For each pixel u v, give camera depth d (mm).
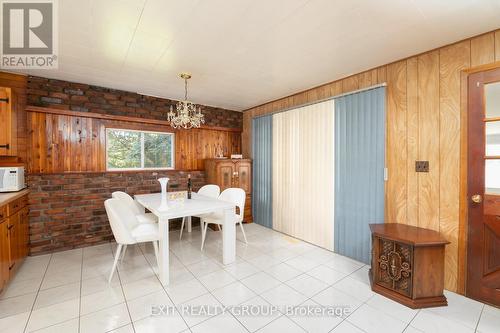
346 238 3021
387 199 2652
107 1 1602
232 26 1913
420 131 2391
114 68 2787
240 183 4508
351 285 2357
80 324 1775
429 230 2285
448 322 1816
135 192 3822
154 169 4059
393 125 2592
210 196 3686
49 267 2711
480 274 2053
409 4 1624
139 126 3865
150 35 2051
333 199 3170
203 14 1752
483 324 1790
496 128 1983
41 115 3088
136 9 1692
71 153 3299
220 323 1808
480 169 2053
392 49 2291
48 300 2074
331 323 1812
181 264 2803
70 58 2512
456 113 2162
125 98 3703
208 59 2535
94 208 3465
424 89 2355
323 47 2262
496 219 1979
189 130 4449
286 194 3902
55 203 3189
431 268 2014
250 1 1603
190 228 3990
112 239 3600
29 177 3002
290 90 3615
